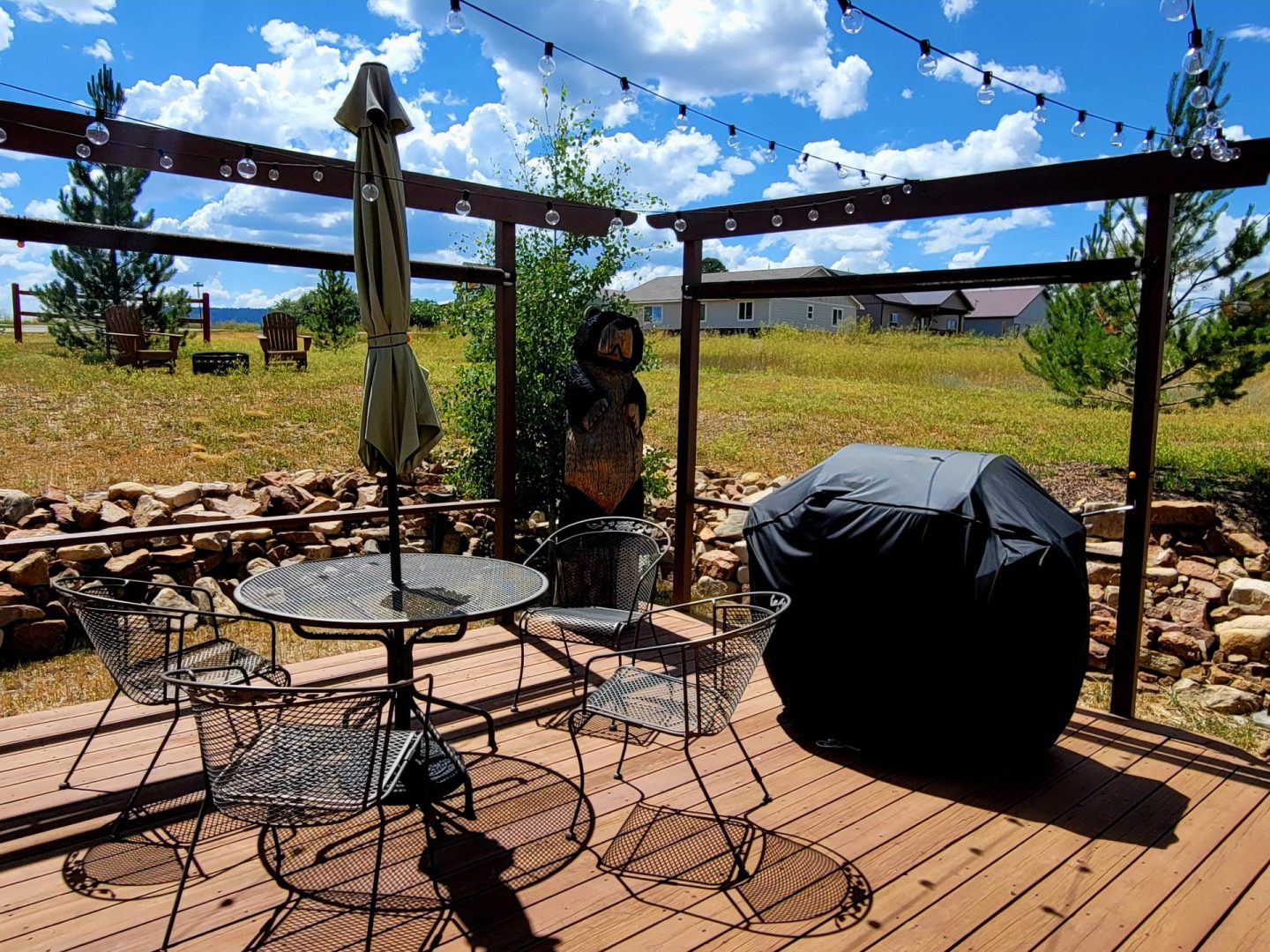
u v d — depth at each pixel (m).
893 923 2.28
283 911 2.29
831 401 11.65
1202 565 5.94
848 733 3.27
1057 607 2.86
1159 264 3.54
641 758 3.26
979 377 13.50
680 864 2.54
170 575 5.80
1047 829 2.78
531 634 4.21
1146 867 2.57
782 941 2.20
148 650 2.82
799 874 2.50
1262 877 2.53
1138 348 3.64
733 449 9.40
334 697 1.99
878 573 3.03
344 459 8.52
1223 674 4.81
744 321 27.72
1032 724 2.99
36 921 2.21
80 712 3.56
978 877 2.50
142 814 2.77
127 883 2.40
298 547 6.47
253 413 9.70
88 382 10.20
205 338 11.55
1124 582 3.73
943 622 2.94
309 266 4.00
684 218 5.07
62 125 3.28
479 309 7.12
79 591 2.93
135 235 3.45
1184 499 7.45
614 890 2.41
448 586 2.90
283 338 11.91
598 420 4.59
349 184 4.09
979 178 3.99
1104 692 4.73
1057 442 9.29
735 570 6.55
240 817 2.11
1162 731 3.62
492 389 7.09
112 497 6.48
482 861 2.54
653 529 4.30
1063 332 8.62
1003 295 34.25
